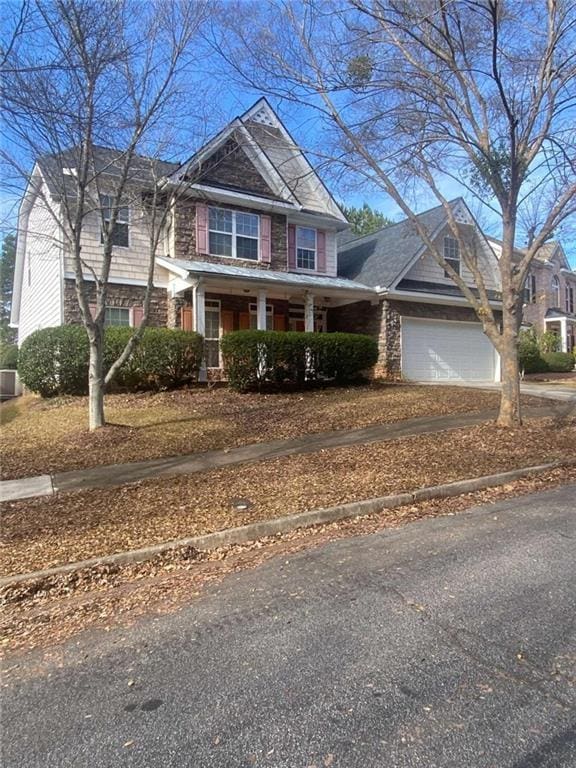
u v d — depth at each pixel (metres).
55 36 7.19
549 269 30.47
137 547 4.79
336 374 14.87
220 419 10.53
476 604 3.45
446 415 11.09
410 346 18.47
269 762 2.15
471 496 6.24
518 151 8.41
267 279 15.12
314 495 6.05
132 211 15.17
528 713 2.38
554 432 9.07
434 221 19.67
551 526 4.97
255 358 13.32
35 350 13.59
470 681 2.63
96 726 2.44
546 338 26.97
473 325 20.12
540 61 8.11
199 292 14.35
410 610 3.41
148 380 13.52
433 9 7.71
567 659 2.80
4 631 3.53
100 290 9.50
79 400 12.77
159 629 3.38
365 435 9.28
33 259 18.16
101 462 7.87
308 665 2.84
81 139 8.56
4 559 4.60
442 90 8.39
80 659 3.07
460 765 2.09
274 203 17.41
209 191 16.08
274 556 4.61
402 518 5.51
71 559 4.58
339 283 17.67
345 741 2.25
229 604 3.68
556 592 3.57
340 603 3.56
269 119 17.70
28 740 2.36
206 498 6.08
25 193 9.34
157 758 2.21
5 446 8.92
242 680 2.74
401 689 2.59
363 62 8.34
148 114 8.71
